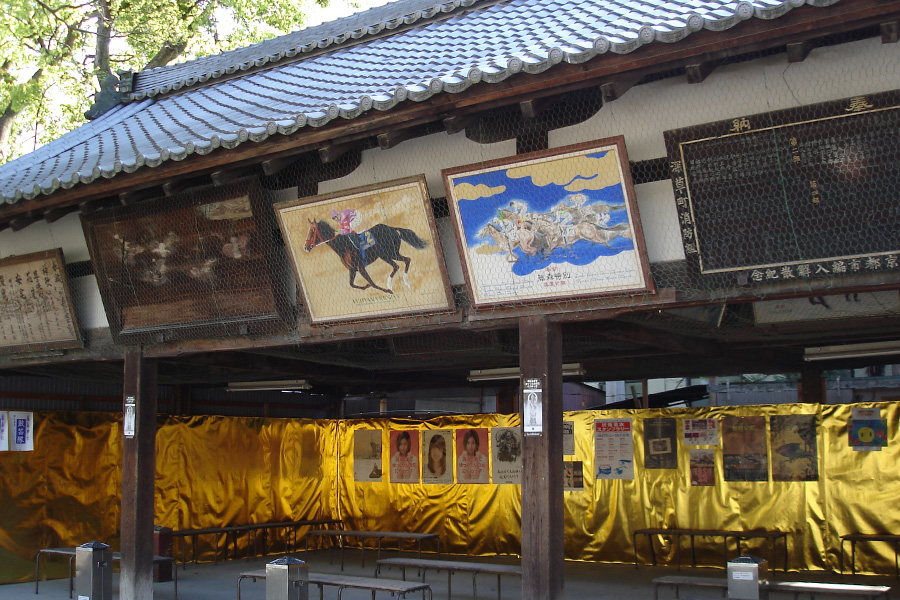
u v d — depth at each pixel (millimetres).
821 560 11016
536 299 7168
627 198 6590
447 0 12344
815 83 6004
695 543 11914
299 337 8625
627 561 12258
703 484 11828
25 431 11648
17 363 10695
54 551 10906
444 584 11531
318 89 9703
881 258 5910
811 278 6180
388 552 14195
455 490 13859
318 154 8148
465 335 9992
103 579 9305
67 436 12180
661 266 6727
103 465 12562
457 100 6680
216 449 13547
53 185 8711
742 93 6273
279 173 8539
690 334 9211
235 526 13250
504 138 7387
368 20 13070
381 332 8086
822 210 6055
